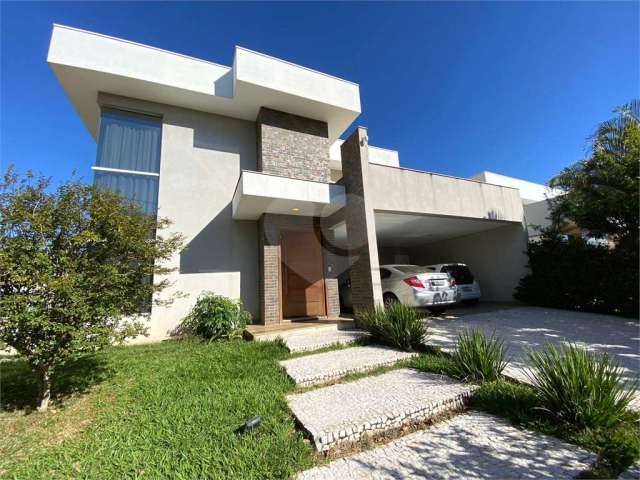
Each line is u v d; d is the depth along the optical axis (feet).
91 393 11.43
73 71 22.49
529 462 6.70
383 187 24.57
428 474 6.50
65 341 10.42
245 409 9.55
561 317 23.29
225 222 26.25
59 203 10.72
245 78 24.93
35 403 10.70
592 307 25.61
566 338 17.12
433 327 21.26
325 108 28.60
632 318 22.06
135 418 9.25
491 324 21.72
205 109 27.78
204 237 25.30
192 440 7.80
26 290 9.78
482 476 6.32
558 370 8.66
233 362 14.69
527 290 30.48
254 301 25.50
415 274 25.32
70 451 7.64
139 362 15.03
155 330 22.09
